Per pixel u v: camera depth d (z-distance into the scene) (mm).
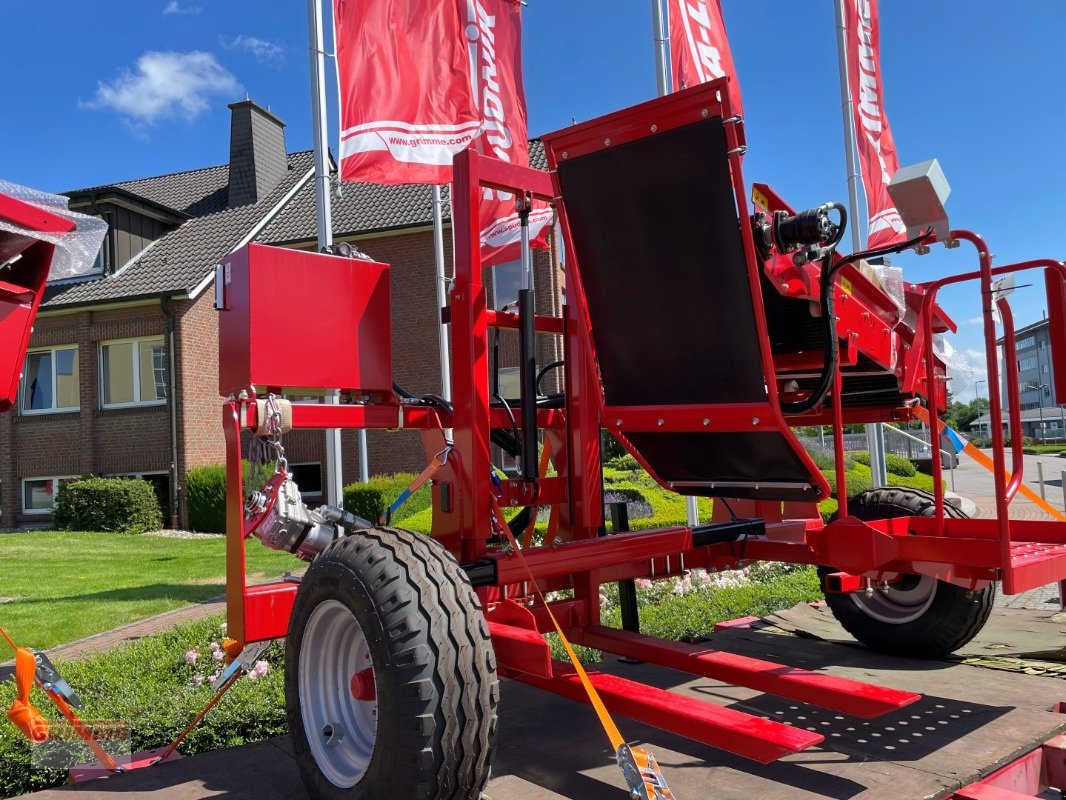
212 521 15602
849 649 4262
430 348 16172
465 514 3047
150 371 16859
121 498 15273
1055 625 4805
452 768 2191
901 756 2760
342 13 6332
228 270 3207
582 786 2625
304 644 2623
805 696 2678
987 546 2828
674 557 3713
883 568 3229
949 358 4156
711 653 3023
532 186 3312
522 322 3297
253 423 3012
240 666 3049
